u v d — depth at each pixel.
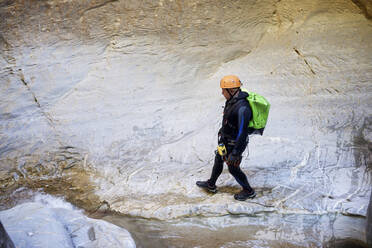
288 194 3.94
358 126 4.88
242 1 6.18
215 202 3.90
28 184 4.73
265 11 6.32
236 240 3.35
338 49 5.94
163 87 5.85
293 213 3.66
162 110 5.59
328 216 3.58
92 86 5.80
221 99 5.63
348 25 6.21
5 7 5.75
